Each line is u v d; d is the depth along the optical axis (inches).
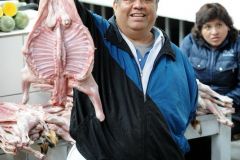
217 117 124.1
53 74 81.1
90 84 82.9
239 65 139.5
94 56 86.9
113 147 87.8
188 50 144.3
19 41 137.5
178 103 92.3
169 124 91.0
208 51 141.1
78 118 91.1
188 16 174.4
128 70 89.1
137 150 87.5
